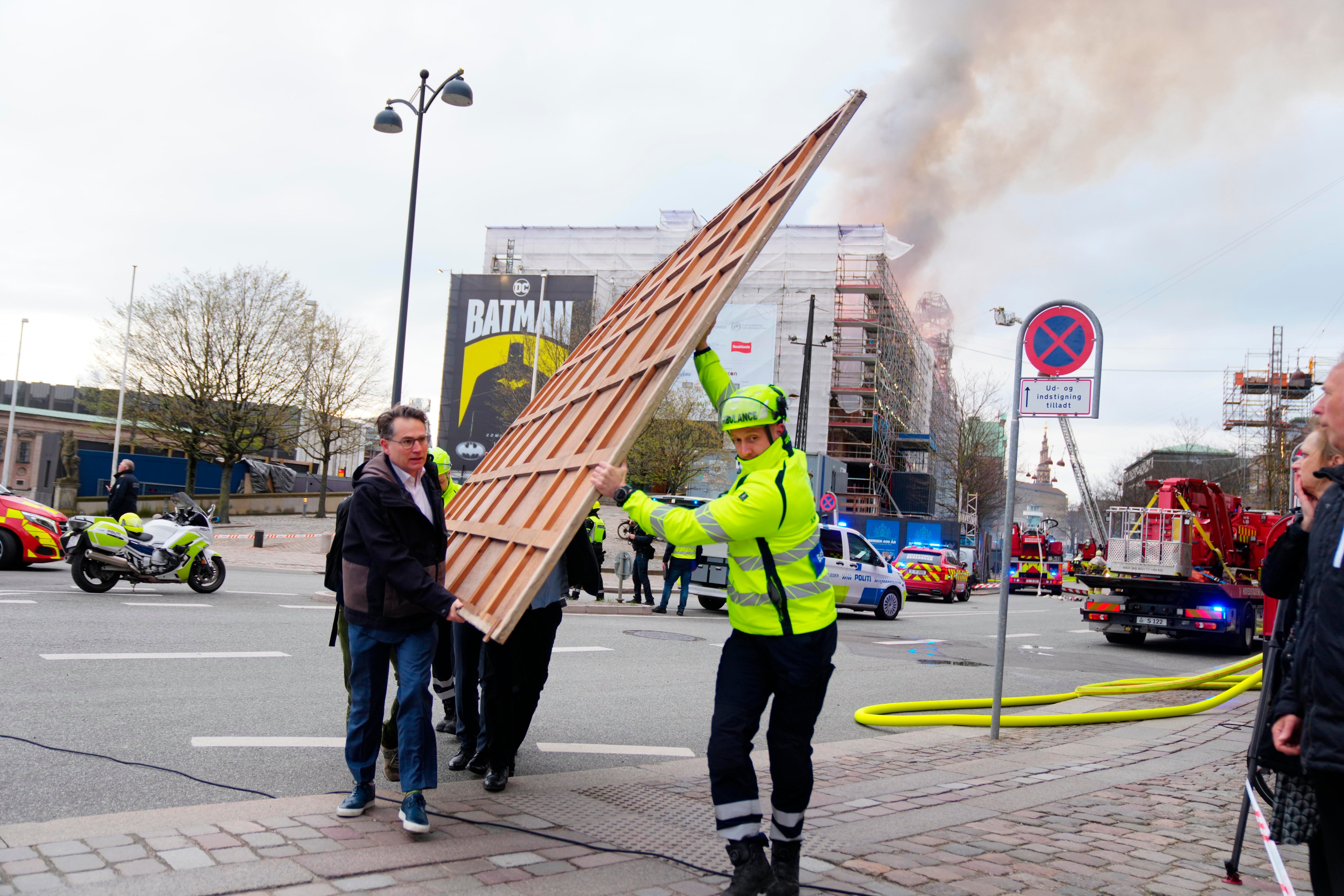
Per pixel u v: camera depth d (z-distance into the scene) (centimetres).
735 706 345
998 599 3192
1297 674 245
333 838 381
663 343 448
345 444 4319
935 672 1123
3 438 6444
